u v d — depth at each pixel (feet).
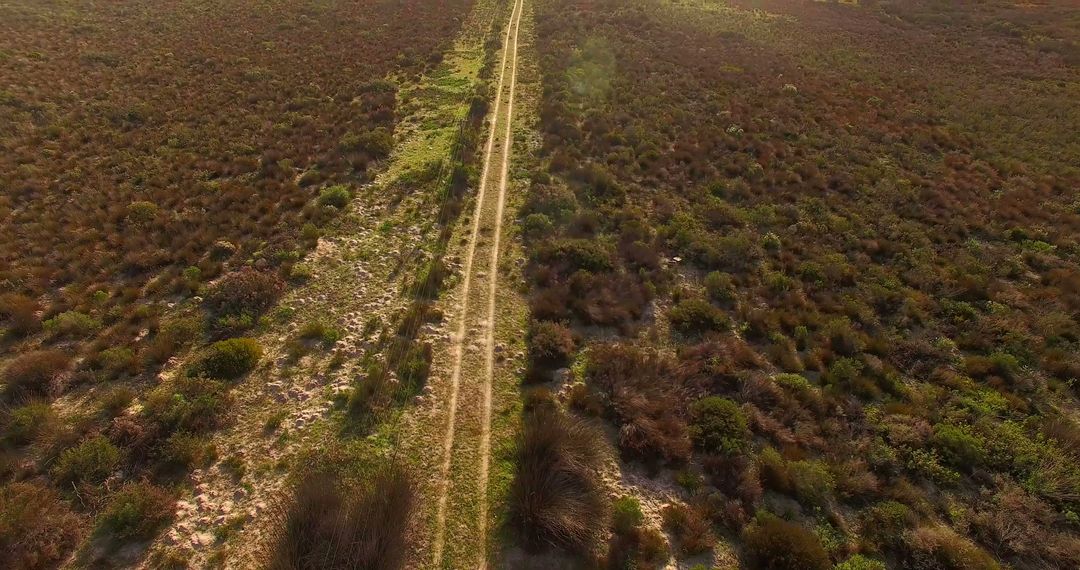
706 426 50.08
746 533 41.75
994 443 50.39
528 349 59.52
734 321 67.56
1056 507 45.70
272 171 94.73
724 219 88.17
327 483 41.86
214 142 103.50
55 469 42.98
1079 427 52.65
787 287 72.84
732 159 107.96
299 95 128.16
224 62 145.89
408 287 68.90
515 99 131.85
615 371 55.77
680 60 164.04
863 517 44.73
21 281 65.05
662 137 115.55
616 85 142.00
